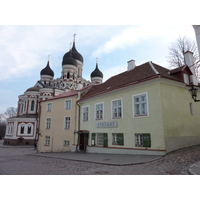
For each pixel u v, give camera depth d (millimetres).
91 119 19516
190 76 15797
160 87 13180
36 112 48406
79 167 10195
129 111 15188
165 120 12750
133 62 20031
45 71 61844
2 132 89375
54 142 24344
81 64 63938
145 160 10828
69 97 23812
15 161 14398
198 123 15305
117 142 15945
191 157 9852
